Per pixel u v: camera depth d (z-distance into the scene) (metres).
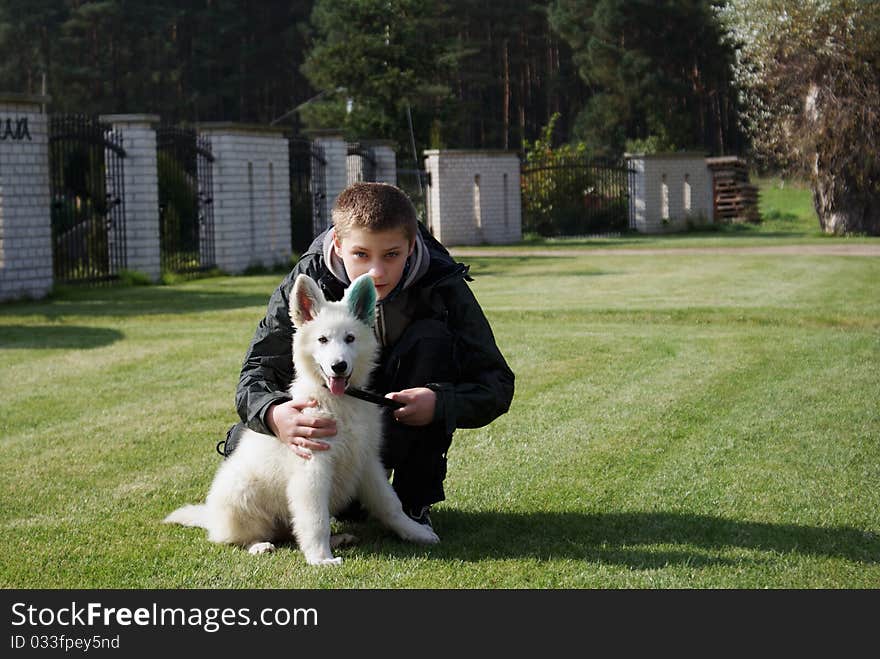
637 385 8.74
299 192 29.58
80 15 62.72
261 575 4.30
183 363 10.31
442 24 65.94
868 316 13.16
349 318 4.34
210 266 24.25
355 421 4.45
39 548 4.72
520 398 8.23
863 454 6.31
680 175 45.25
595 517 5.07
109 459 6.50
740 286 17.89
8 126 17.56
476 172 38.06
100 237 21.84
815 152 37.59
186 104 65.31
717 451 6.43
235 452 4.75
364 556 4.52
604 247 33.09
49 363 10.41
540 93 76.12
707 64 63.50
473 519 5.10
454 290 4.87
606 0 61.34
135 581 4.29
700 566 4.31
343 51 46.47
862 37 35.59
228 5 65.94
